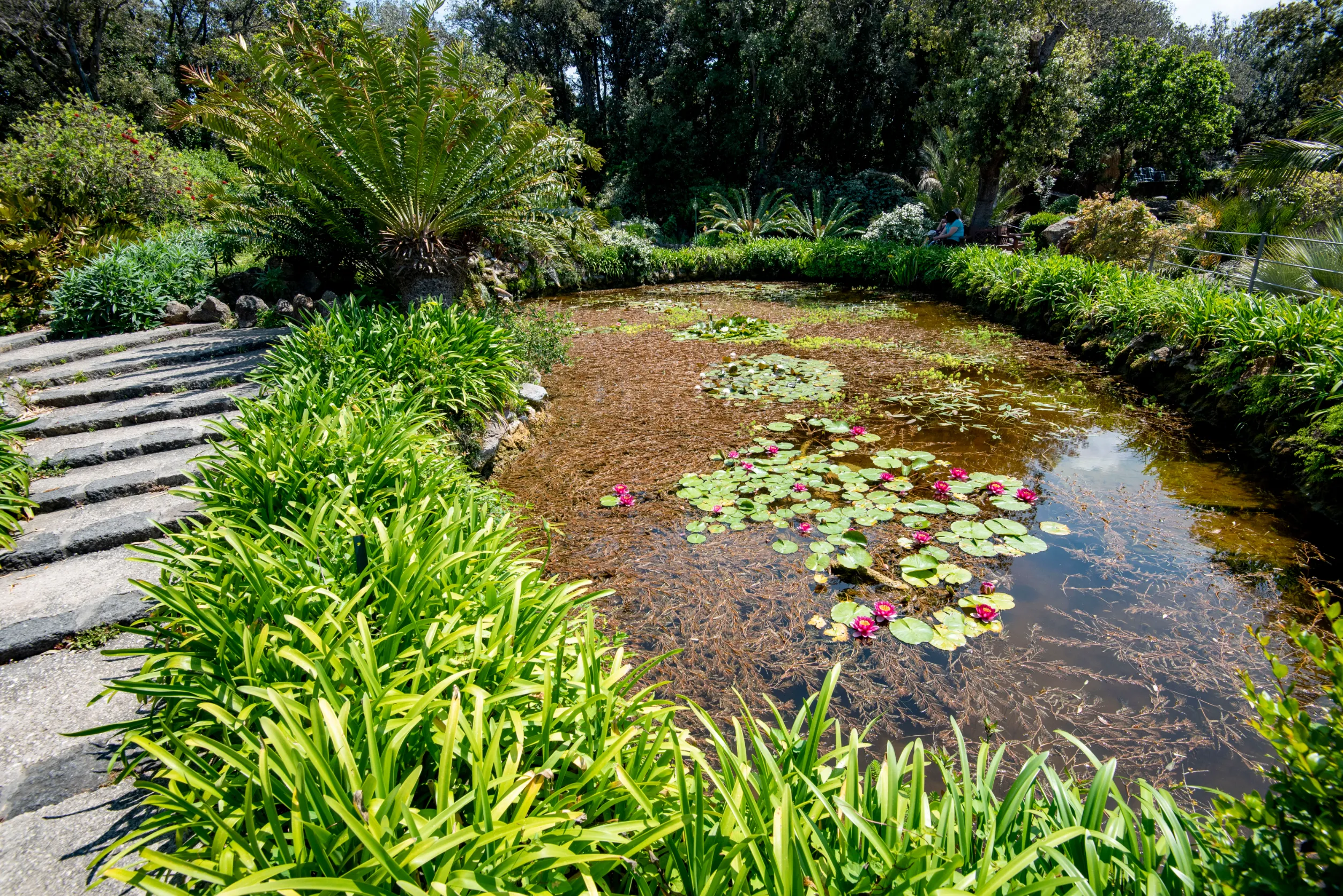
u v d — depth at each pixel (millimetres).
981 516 3977
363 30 5750
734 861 1275
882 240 15094
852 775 1427
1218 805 1328
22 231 7145
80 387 4840
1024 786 1412
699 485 4383
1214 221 9836
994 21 14875
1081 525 3900
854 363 7477
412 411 3779
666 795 1524
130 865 1642
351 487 2621
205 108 5945
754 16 21922
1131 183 21828
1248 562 3502
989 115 14383
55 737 2074
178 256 7305
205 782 1345
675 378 6996
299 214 7156
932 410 5871
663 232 21250
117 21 22375
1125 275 7688
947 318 9938
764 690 2635
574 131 8859
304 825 1157
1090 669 2723
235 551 2125
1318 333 4637
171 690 1611
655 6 25688
